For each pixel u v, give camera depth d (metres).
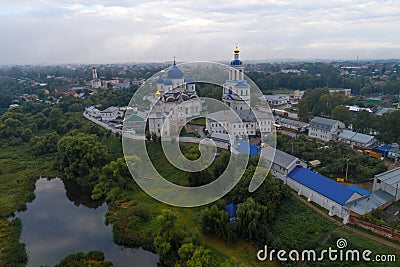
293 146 69.75
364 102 146.62
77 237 50.41
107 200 61.16
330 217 44.81
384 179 48.81
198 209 52.03
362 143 75.44
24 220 56.00
